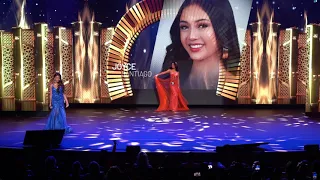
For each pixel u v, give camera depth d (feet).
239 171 13.62
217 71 41.93
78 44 41.22
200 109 40.40
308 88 35.73
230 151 20.26
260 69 41.65
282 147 21.85
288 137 25.14
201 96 42.04
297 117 34.81
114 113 37.06
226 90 41.91
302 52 41.22
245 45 41.55
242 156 20.08
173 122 31.42
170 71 39.47
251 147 21.06
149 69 41.86
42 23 37.93
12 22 38.34
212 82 42.06
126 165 15.14
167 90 39.55
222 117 34.40
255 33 41.42
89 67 41.55
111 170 12.07
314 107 35.58
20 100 38.50
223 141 23.85
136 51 41.73
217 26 41.50
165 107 39.37
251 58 41.63
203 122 31.45
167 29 41.65
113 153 18.38
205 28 41.52
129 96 42.01
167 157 15.31
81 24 40.98
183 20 41.55
